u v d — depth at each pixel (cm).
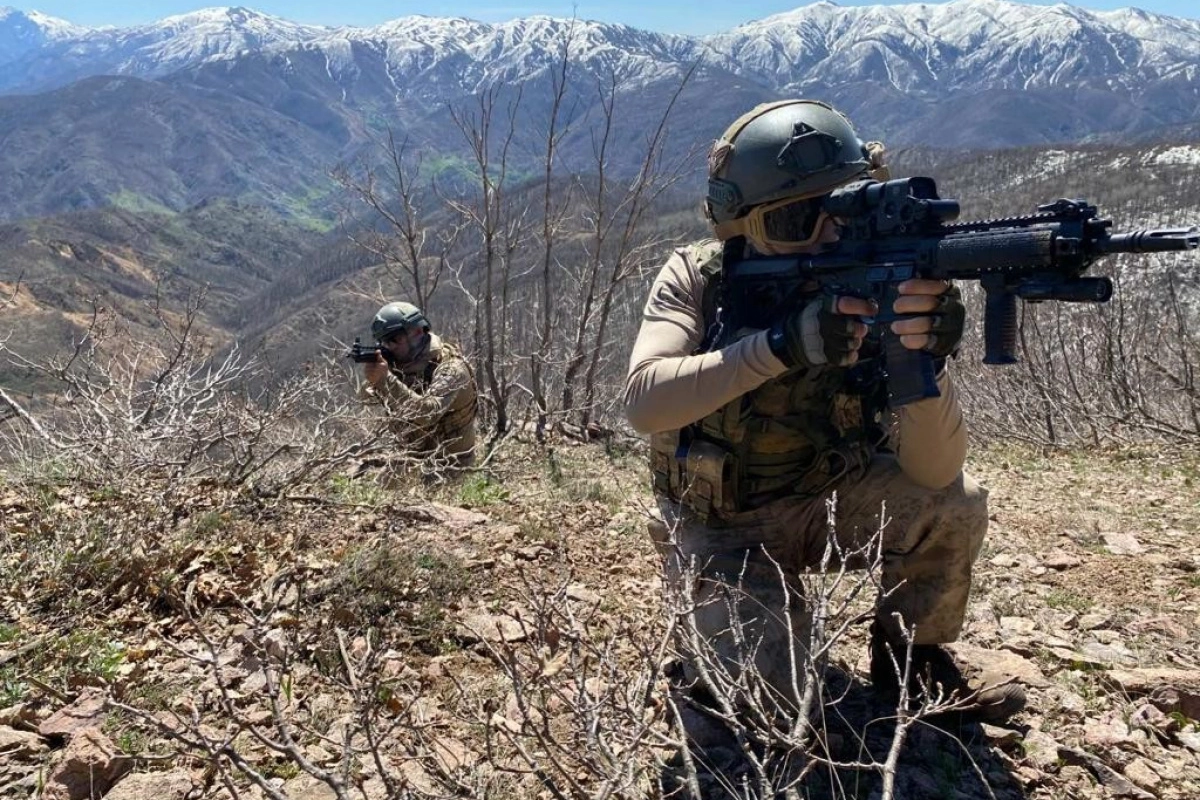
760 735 213
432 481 591
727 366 244
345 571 361
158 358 507
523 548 428
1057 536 523
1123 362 995
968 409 1164
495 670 315
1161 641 371
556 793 203
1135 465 826
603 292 959
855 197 230
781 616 259
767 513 279
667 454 287
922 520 273
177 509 437
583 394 962
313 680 299
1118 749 285
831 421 270
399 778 244
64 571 361
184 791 241
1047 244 192
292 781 249
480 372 923
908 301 219
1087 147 15050
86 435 461
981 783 264
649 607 368
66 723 271
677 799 245
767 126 256
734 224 264
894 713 292
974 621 384
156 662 309
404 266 948
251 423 491
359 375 630
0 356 482
